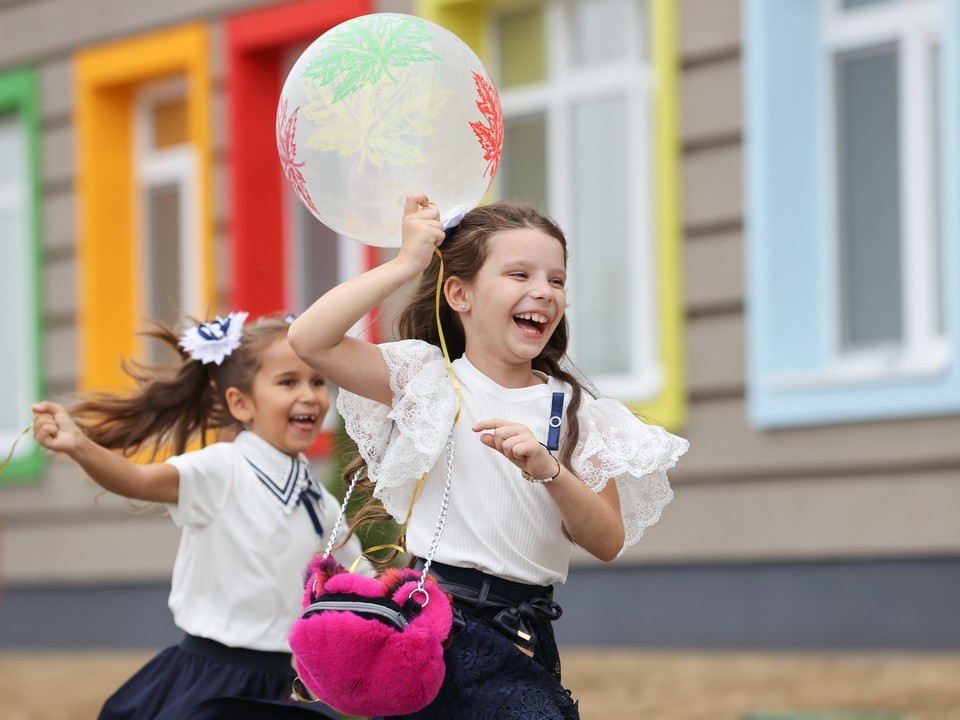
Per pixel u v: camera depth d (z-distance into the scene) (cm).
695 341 1041
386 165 422
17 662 1270
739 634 1018
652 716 805
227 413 588
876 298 999
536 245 432
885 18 991
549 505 432
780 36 1009
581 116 1124
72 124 1355
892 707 785
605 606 1077
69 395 586
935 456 942
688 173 1044
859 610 972
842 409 972
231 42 1254
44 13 1371
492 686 416
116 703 544
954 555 938
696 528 1038
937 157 980
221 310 1262
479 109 428
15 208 1421
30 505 1366
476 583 426
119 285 1352
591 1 1119
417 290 462
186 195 1339
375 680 399
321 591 417
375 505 475
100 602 1320
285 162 437
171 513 539
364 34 422
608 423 438
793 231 1005
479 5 1146
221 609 539
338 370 430
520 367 443
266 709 520
